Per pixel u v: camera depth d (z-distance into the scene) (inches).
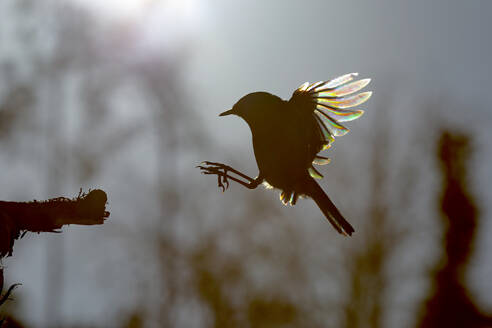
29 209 170.4
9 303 175.8
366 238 716.0
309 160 199.6
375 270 701.9
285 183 199.3
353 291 705.6
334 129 201.2
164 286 776.3
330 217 200.8
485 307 678.5
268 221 739.4
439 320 681.6
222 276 732.0
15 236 170.1
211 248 751.7
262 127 195.8
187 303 759.1
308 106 197.9
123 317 781.9
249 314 717.3
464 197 695.7
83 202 172.2
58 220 170.7
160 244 794.2
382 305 698.8
